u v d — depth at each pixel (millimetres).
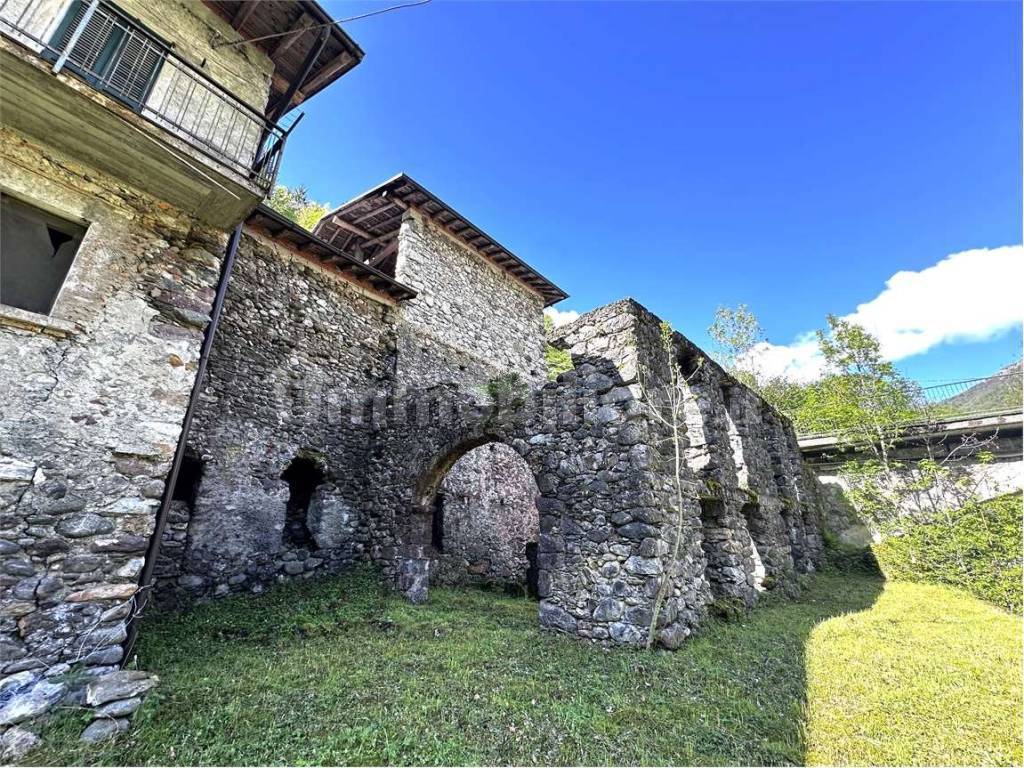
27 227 3762
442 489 10172
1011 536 8625
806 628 6102
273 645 4984
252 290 7727
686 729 3305
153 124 3850
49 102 3555
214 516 6539
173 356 4156
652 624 4914
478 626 5957
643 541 5242
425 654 4793
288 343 8094
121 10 4145
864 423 12047
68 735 2852
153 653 4445
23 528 3203
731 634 5676
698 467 7840
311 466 8219
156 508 3822
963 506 9945
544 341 15102
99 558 3477
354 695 3695
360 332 9531
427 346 10812
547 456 6367
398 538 7949
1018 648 5141
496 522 11219
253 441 7211
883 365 12086
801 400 19672
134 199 4270
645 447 5562
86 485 3506
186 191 4359
